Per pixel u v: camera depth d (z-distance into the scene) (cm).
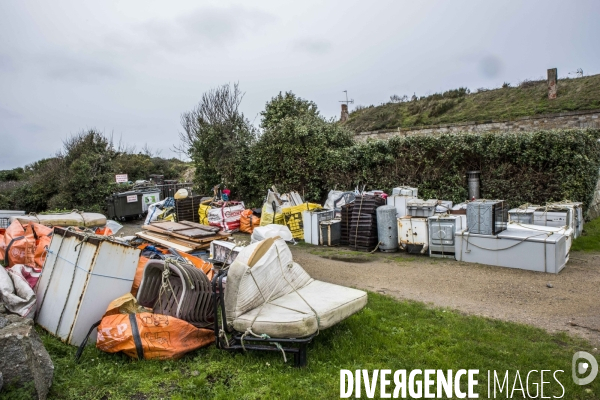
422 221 998
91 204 2009
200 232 820
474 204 904
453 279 788
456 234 930
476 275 809
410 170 1435
